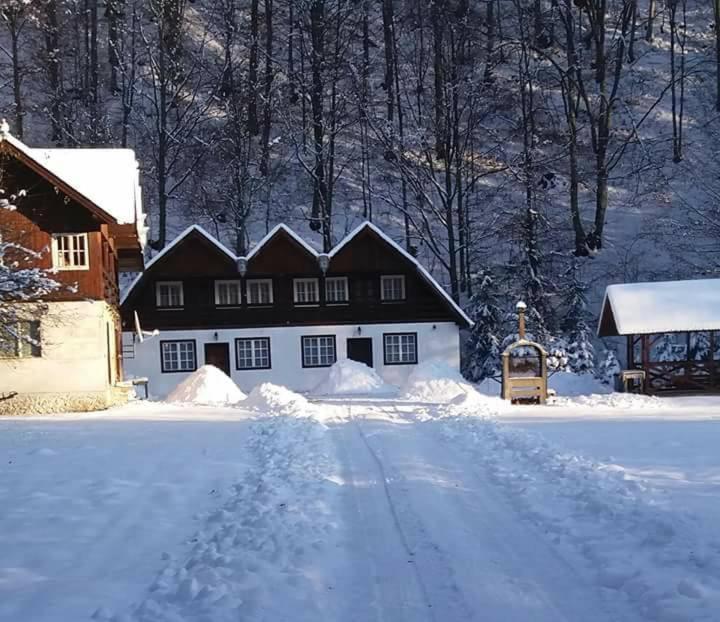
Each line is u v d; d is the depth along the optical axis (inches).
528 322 1499.8
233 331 1514.5
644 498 360.2
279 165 2036.2
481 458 499.5
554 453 496.7
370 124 1978.3
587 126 2092.8
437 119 1968.5
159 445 583.2
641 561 270.2
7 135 956.6
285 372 1519.4
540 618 223.6
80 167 1160.2
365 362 1528.1
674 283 1224.2
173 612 235.5
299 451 533.3
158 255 1489.9
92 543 313.7
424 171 1914.4
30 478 449.4
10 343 959.6
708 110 2140.7
